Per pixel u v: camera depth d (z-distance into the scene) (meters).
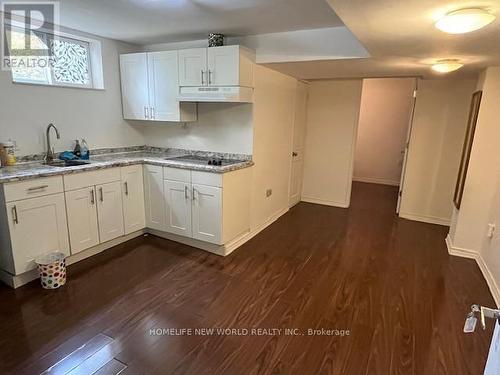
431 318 2.31
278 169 4.30
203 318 2.25
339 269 3.03
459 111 4.04
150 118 3.64
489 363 1.14
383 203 5.38
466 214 3.31
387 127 6.68
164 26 2.96
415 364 1.87
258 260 3.18
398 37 2.10
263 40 3.18
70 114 3.27
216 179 3.06
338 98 4.86
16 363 1.81
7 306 2.32
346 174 5.01
